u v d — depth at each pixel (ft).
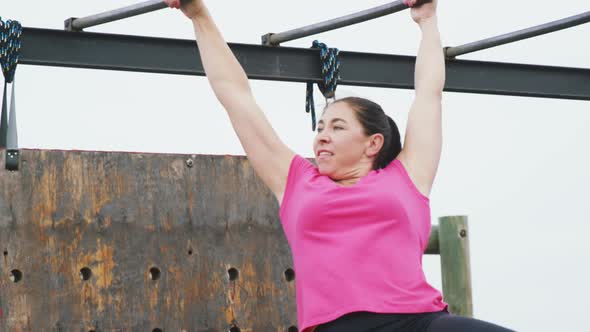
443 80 16.99
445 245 25.90
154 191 22.31
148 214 22.21
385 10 22.30
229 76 16.58
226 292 22.58
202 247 22.53
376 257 14.92
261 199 23.08
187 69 23.75
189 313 22.26
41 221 21.45
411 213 15.28
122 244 21.94
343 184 15.85
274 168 15.92
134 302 21.91
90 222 21.76
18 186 21.36
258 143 16.02
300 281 15.20
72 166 21.79
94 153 21.95
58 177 21.66
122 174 22.11
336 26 23.09
